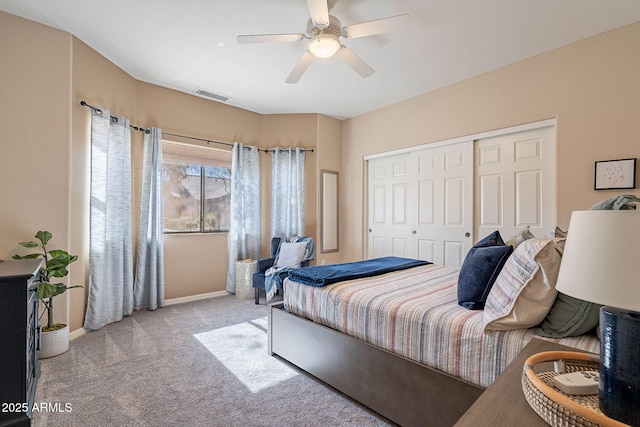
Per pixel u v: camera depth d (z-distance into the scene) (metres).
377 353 1.68
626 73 2.54
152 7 2.36
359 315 1.81
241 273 4.12
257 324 3.13
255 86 3.79
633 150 2.51
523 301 1.31
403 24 2.12
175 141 3.91
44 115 2.55
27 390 1.59
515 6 2.32
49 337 2.37
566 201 2.84
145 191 3.57
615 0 2.24
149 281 3.60
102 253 3.00
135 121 3.59
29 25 2.50
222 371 2.18
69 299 2.73
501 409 0.72
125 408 1.76
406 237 4.25
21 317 1.56
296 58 3.12
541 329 1.30
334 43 2.32
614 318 0.68
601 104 2.66
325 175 4.82
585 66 2.74
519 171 3.22
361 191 4.77
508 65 3.23
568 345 1.18
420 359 1.53
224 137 4.36
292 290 2.31
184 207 4.06
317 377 2.03
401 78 3.55
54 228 2.58
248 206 4.51
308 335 2.09
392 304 1.71
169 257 3.88
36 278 1.96
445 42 2.82
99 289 2.96
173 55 3.07
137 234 3.59
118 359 2.35
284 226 4.68
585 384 0.76
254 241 4.52
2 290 1.53
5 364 1.52
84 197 2.88
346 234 4.98
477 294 1.58
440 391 1.42
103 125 3.00
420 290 1.97
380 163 4.60
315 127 4.74
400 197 4.33
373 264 2.82
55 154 2.60
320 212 4.74
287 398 1.86
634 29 2.51
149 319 3.27
